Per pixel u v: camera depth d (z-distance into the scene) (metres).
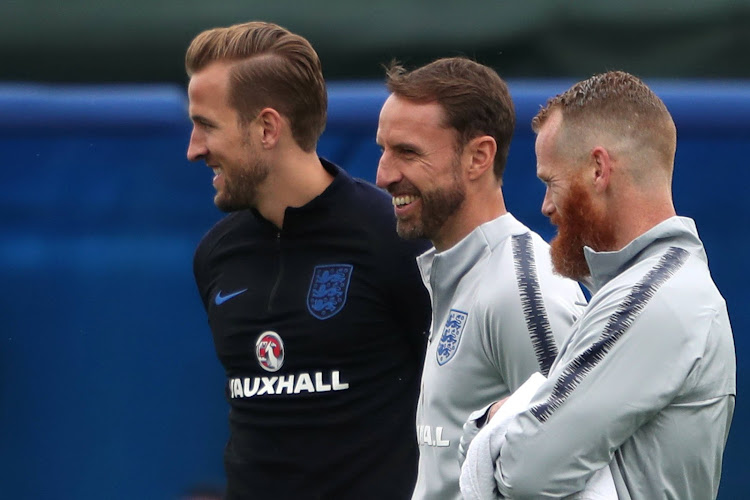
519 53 15.65
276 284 8.19
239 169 8.10
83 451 12.98
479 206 7.26
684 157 12.47
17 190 12.92
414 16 15.70
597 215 5.78
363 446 7.98
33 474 13.00
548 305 6.50
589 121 5.78
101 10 15.77
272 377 8.14
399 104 7.22
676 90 12.60
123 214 12.96
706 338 5.43
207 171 13.01
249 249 8.45
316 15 15.70
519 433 5.52
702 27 15.36
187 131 12.98
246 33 8.16
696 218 12.46
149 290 12.96
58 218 12.96
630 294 5.48
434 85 7.15
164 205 12.97
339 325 7.95
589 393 5.40
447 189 7.16
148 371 12.98
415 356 8.17
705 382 5.43
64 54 15.80
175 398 12.95
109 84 15.84
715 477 5.67
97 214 12.96
